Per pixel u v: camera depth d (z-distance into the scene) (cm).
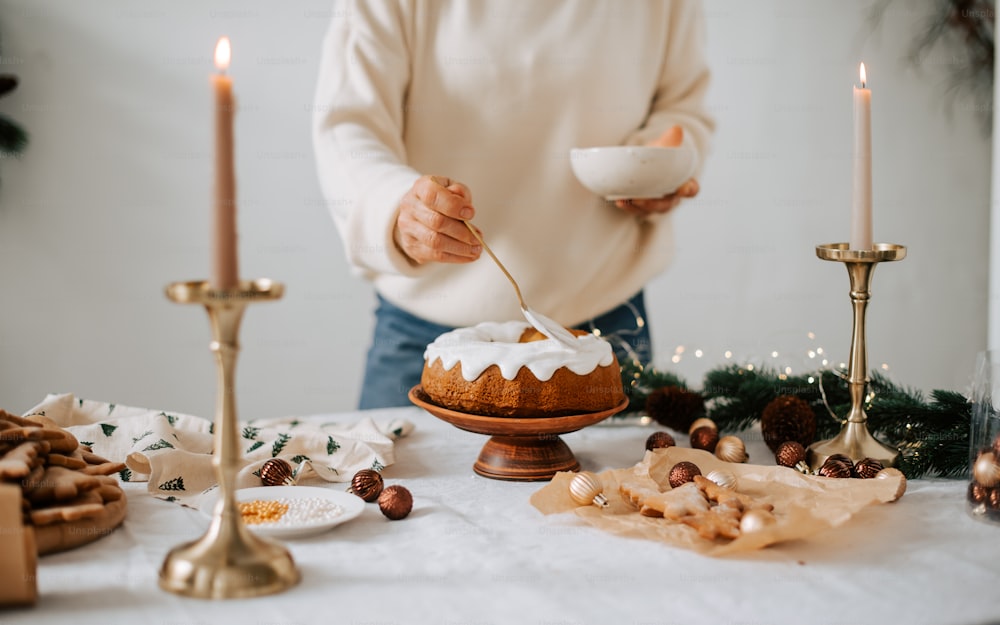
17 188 256
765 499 95
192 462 102
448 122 158
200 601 71
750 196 313
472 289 159
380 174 135
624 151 138
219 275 67
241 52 264
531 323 112
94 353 268
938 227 333
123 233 264
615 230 163
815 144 313
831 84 312
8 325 262
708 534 84
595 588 75
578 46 156
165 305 270
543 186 158
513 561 81
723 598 73
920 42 317
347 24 152
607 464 116
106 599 71
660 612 70
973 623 69
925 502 98
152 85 260
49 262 261
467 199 118
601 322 169
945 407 112
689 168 143
